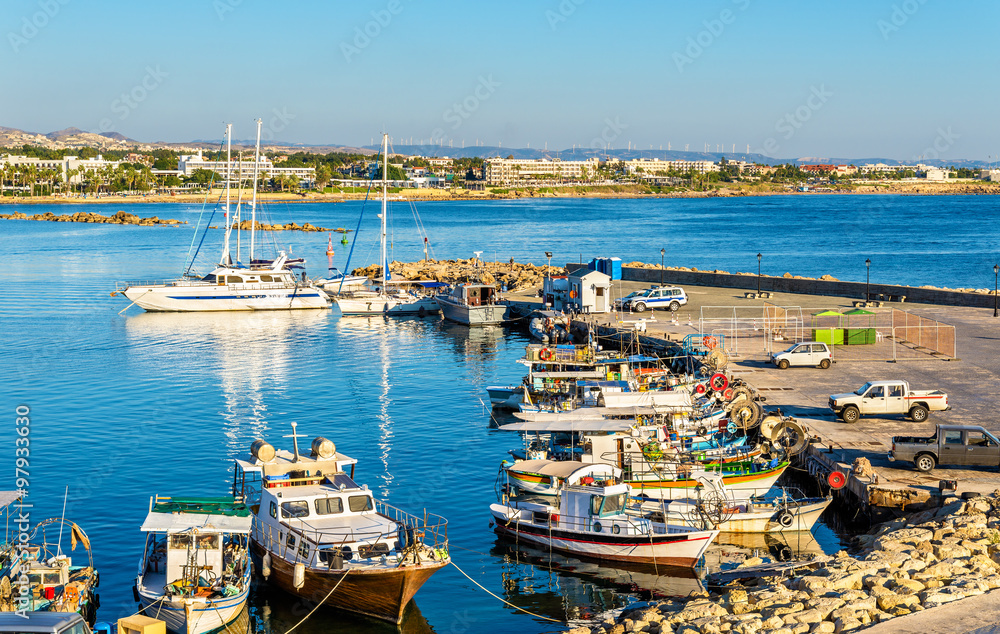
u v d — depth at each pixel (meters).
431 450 44.16
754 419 41.84
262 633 26.86
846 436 40.16
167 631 26.23
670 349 60.19
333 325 85.56
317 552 27.50
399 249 171.12
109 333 79.62
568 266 113.75
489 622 27.58
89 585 28.08
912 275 127.06
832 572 26.66
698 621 24.41
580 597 29.19
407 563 27.00
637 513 32.44
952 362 55.09
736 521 33.69
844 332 61.78
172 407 52.41
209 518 27.91
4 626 20.80
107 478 39.22
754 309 77.69
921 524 30.12
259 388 57.69
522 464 35.84
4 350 70.94
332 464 32.16
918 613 22.88
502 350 72.19
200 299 92.38
